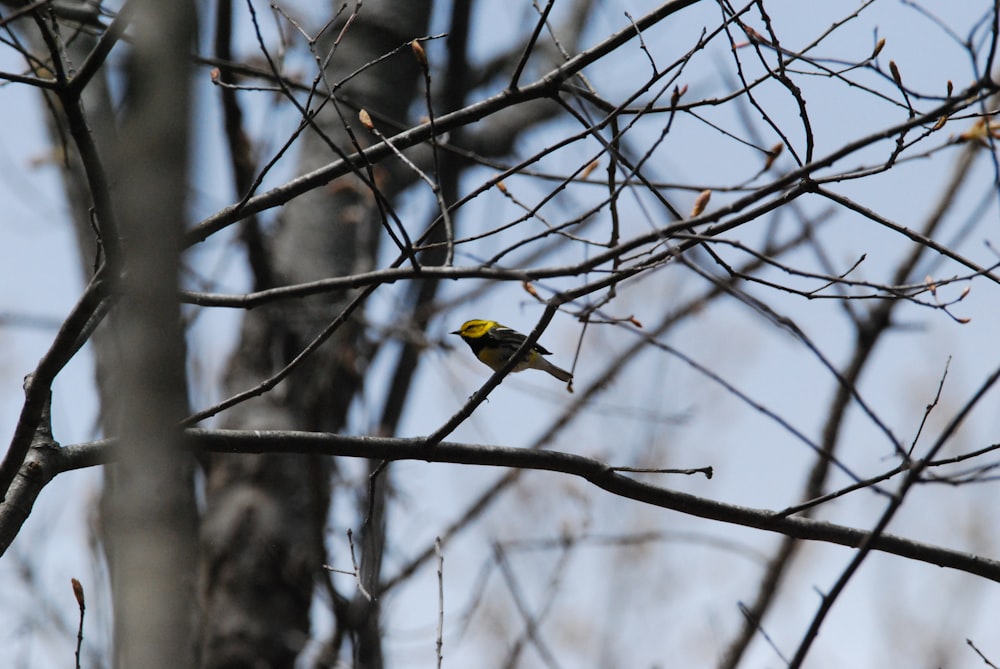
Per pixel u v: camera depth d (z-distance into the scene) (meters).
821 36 9.16
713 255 8.85
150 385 3.78
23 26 12.30
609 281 8.48
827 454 8.27
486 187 8.95
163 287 3.85
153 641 3.51
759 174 10.18
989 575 10.02
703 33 8.61
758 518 10.01
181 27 4.07
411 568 14.80
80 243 12.46
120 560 3.65
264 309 15.66
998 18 7.52
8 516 8.59
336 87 8.78
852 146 7.75
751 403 8.14
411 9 17.27
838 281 8.87
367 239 15.88
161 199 3.91
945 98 8.84
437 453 9.71
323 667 13.69
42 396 8.25
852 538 10.09
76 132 7.64
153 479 3.70
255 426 15.09
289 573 15.01
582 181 10.78
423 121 11.67
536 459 9.85
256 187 9.17
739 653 16.72
